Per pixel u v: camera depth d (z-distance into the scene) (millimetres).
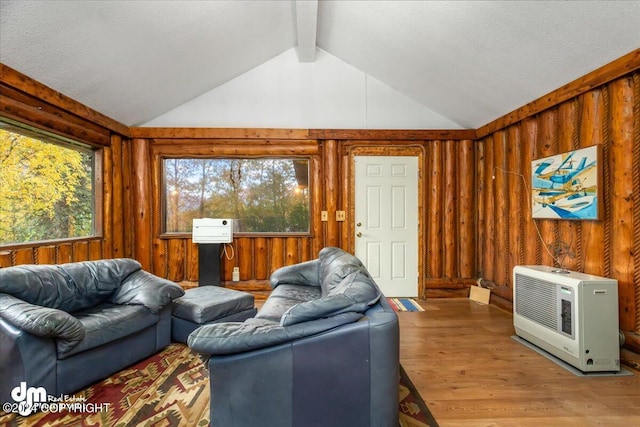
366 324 1462
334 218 4207
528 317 2709
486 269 4125
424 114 4277
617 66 2271
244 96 4164
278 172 4262
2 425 1659
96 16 2303
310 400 1429
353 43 3615
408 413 1761
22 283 2055
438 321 3293
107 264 2641
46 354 1814
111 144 3758
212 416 1422
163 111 4066
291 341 1428
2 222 2604
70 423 1673
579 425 1680
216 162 4230
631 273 2301
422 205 4262
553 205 2912
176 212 4223
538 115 3182
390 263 4266
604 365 2197
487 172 4105
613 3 1910
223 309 2721
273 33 3566
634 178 2285
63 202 3240
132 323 2256
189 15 2689
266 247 4219
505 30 2439
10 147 2672
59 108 2908
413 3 2580
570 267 2807
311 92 4199
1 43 2170
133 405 1824
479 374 2195
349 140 4250
